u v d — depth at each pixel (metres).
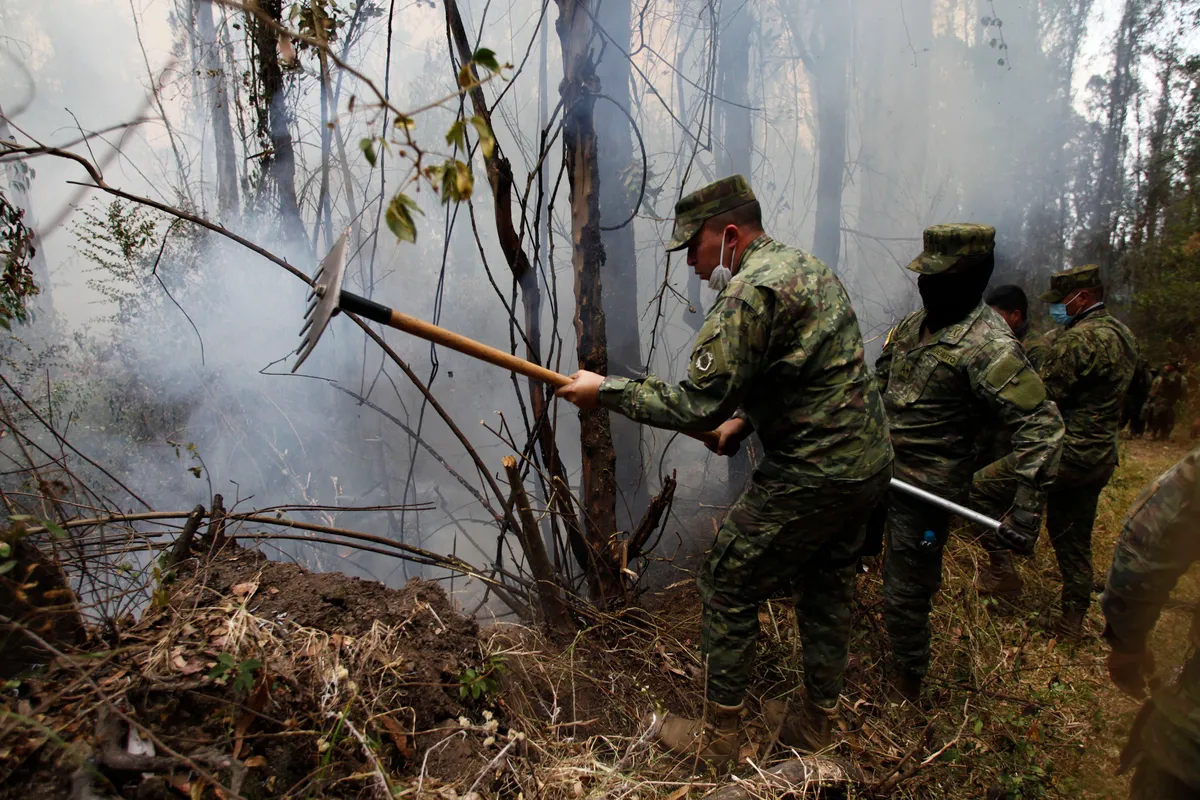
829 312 2.02
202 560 2.11
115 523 2.39
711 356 1.95
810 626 2.28
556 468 3.13
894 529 2.64
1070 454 3.23
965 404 2.61
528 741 1.88
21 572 1.57
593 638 2.79
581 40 2.86
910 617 2.61
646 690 2.40
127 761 1.33
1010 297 4.11
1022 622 3.30
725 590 2.20
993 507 2.77
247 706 1.51
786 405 2.06
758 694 2.66
